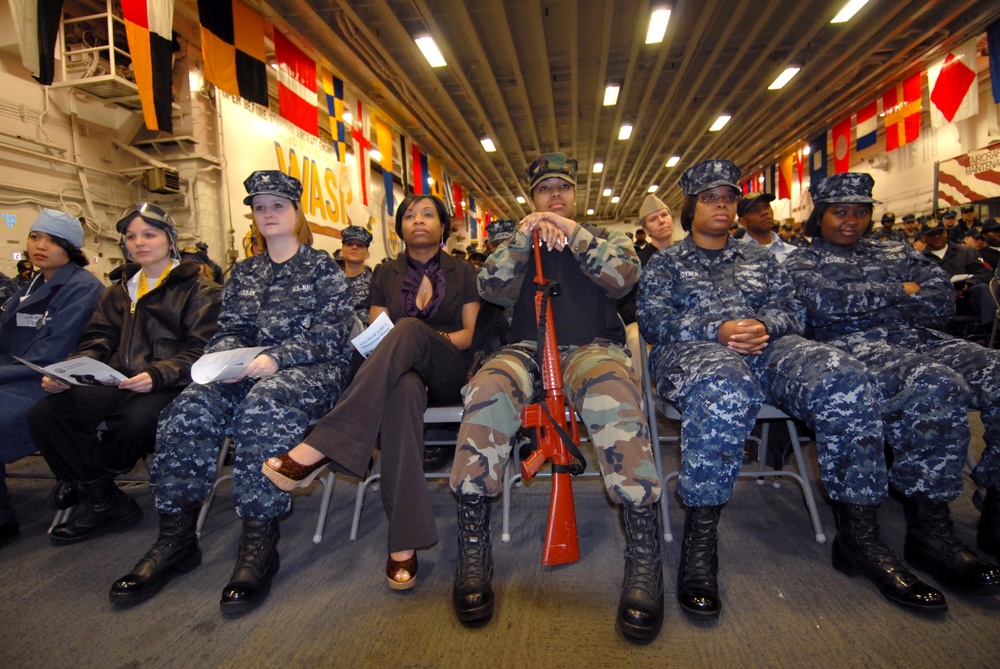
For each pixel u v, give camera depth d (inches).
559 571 67.4
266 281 81.5
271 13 248.7
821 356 62.7
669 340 73.9
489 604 55.9
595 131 454.6
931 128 433.4
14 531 83.3
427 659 51.1
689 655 50.1
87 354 84.5
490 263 73.2
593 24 288.5
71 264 98.6
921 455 61.2
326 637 55.3
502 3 253.9
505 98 389.7
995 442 63.7
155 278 89.5
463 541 59.6
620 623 52.9
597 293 75.4
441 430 93.3
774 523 78.0
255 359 68.4
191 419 67.6
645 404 81.2
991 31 291.7
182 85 266.8
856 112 432.8
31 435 75.0
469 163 563.5
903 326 78.7
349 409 60.7
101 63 234.4
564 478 62.1
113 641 55.9
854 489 59.9
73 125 240.8
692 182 79.2
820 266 84.4
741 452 59.6
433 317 93.8
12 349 96.0
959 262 236.4
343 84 340.5
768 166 636.7
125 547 79.4
